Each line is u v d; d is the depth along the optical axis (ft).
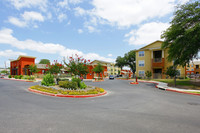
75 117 16.06
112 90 44.24
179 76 95.76
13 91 37.83
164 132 12.36
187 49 51.72
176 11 54.95
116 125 13.79
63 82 42.22
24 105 21.39
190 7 51.06
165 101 26.55
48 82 47.37
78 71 42.34
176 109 20.49
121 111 18.99
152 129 12.98
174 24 55.98
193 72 206.18
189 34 47.55
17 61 141.79
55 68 49.34
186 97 31.81
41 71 140.87
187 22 50.37
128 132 12.19
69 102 24.45
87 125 13.65
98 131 12.26
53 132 11.88
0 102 23.30
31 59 135.95
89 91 35.65
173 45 59.47
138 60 118.01
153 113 18.26
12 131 11.94
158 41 105.91
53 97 29.25
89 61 44.11
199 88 49.19
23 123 13.87
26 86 52.16
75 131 12.16
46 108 19.89
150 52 111.45
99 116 16.60
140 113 18.17
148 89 47.88
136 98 29.50
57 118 15.57
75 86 38.88
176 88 48.70
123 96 32.07
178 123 14.66
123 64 200.34
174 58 62.39
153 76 106.32
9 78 118.21
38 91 35.78
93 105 22.40
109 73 249.55
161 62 100.12
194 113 18.49
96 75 131.95
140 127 13.41
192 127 13.62
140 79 108.78
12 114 16.71
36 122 14.20
